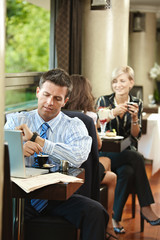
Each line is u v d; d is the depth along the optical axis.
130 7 8.64
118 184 3.59
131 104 3.71
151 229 3.69
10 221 1.82
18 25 14.19
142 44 8.85
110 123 3.90
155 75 8.77
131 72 3.91
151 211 3.56
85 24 5.12
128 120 3.89
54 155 2.33
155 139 5.26
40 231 2.22
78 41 5.01
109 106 3.96
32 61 14.38
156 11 8.81
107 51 5.08
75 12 4.86
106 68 5.09
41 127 2.48
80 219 2.18
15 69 14.20
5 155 1.79
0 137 1.51
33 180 2.02
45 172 2.19
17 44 14.19
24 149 2.20
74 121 2.51
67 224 2.20
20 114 2.51
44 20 14.35
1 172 1.53
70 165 2.39
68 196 2.00
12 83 3.94
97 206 2.19
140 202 3.59
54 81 2.38
